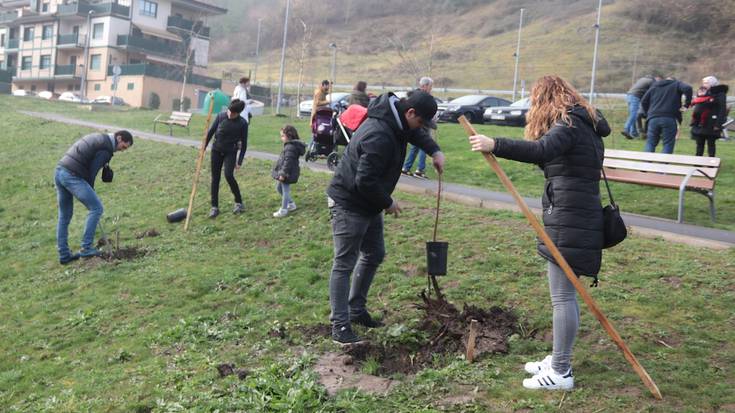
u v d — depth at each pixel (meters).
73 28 59.69
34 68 61.81
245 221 10.21
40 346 6.97
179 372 5.57
